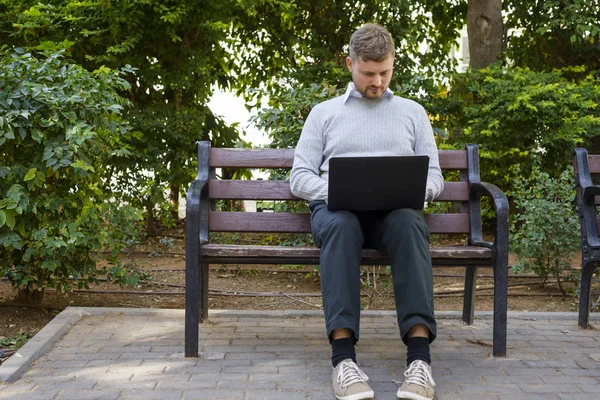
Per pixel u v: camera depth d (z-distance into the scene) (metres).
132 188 6.96
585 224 3.70
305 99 4.85
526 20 8.48
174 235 7.74
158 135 7.03
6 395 2.60
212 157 3.49
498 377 2.86
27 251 3.73
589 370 2.97
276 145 4.91
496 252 3.10
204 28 6.74
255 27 8.04
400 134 3.10
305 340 3.43
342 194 2.76
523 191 4.94
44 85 3.64
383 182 2.75
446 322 3.85
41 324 3.86
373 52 2.95
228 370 2.92
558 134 6.72
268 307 4.44
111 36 6.52
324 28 8.17
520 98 6.43
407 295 2.64
